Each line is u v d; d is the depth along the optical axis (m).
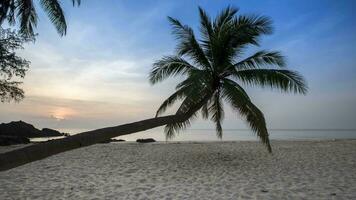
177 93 13.13
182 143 27.86
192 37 13.57
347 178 10.69
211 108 15.84
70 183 10.30
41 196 8.64
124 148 22.22
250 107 12.83
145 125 4.96
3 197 8.46
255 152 19.17
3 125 47.97
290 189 9.24
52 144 2.73
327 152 18.62
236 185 9.86
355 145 23.17
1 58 21.02
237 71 13.27
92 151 20.05
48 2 10.41
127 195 8.78
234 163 14.59
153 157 16.97
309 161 14.95
